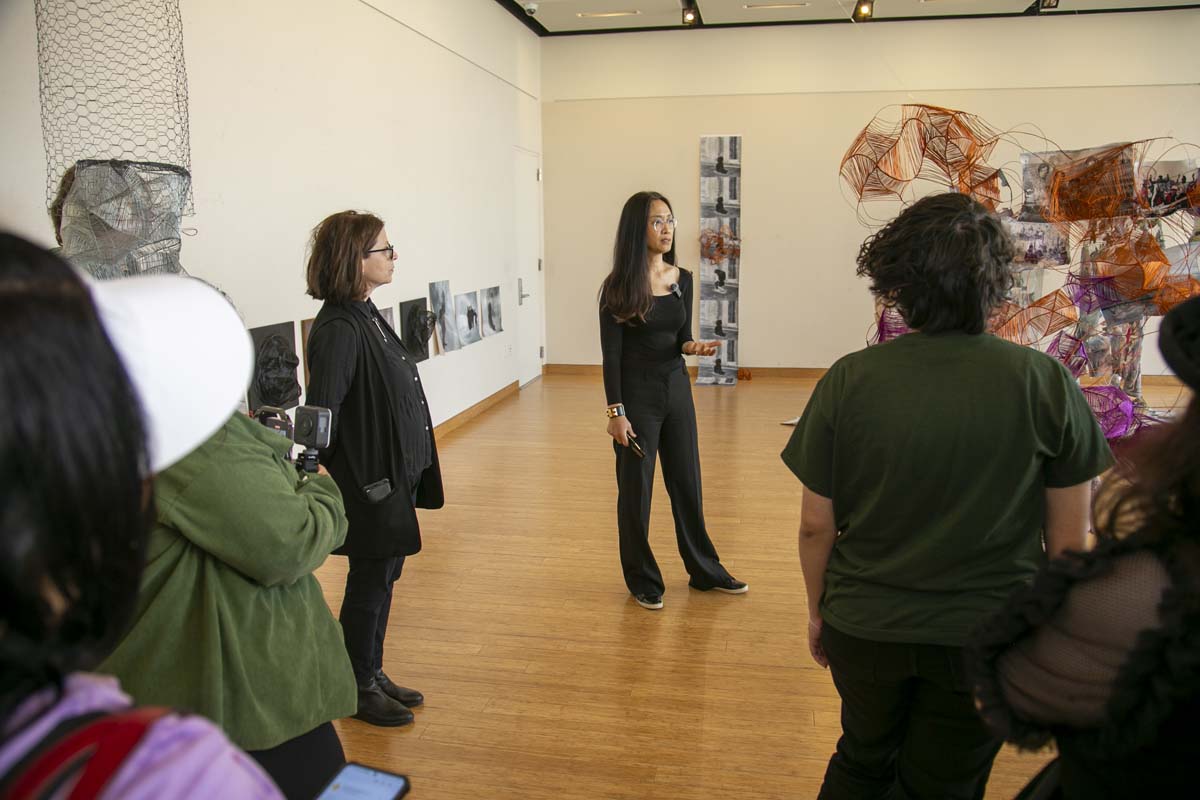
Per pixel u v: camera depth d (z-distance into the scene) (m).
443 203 5.98
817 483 1.40
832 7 7.34
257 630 1.27
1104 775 0.69
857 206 8.09
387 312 5.16
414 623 3.05
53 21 2.45
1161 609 0.64
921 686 1.32
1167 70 7.41
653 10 7.49
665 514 4.27
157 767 0.43
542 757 2.24
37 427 0.41
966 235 1.24
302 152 4.14
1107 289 3.84
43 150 2.55
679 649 2.84
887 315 3.56
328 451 2.28
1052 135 7.65
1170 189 3.84
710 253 8.34
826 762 2.21
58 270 0.46
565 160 8.48
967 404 1.23
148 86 2.83
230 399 0.71
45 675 0.44
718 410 6.95
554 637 2.93
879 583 1.30
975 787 1.37
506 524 4.13
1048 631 0.76
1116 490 0.73
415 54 5.43
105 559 0.46
